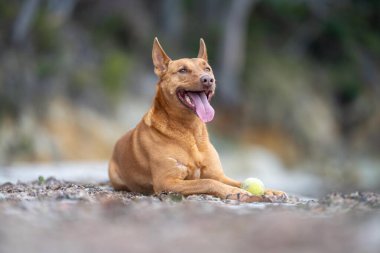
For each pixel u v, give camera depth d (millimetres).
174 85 9125
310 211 7234
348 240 5520
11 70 30297
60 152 29469
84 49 34250
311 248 5281
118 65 33281
